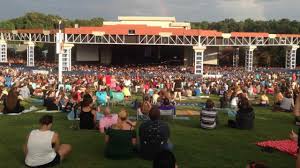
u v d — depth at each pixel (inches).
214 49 3932.1
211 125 649.0
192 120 765.3
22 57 5059.1
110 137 442.9
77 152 469.7
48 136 392.5
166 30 3299.7
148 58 4202.8
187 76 2546.8
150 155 429.7
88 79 1688.0
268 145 521.7
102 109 896.9
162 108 740.0
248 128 655.8
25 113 811.4
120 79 1764.3
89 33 3240.7
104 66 3782.0
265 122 765.3
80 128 604.4
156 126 428.1
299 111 294.5
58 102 870.4
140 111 759.1
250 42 3565.5
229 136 594.6
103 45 3986.2
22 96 1096.2
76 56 3905.0
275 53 4805.6
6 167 408.5
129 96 1211.2
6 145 508.4
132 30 3292.3
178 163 433.7
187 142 543.5
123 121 449.7
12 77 1749.5
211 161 445.4
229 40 3499.0
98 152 471.2
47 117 398.0
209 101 660.7
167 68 3654.0
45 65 3585.1
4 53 3937.0
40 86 1307.8
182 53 4192.9
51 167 395.9
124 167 410.3
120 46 4106.8
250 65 3604.8
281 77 2370.8
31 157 389.7
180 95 1252.5
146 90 1245.7
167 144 432.8
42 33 3486.7
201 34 3277.6
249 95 1401.3
